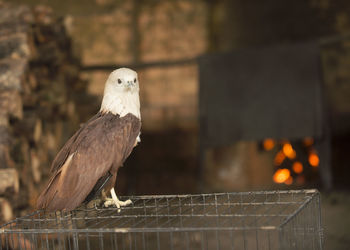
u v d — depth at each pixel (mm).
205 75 8180
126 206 3354
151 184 9750
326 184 8055
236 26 9641
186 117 9648
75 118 7270
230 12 9586
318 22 9688
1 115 4789
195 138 9648
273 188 9133
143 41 9602
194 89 9578
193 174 9648
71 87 7352
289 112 7832
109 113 3316
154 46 9602
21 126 5305
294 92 7793
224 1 9570
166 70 9633
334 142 9953
